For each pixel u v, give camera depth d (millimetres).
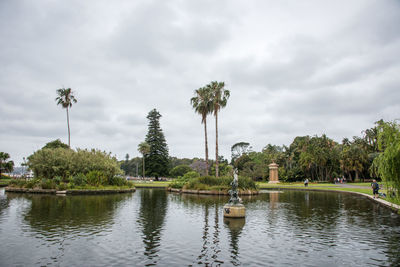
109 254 8570
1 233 11234
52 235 10945
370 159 68562
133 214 16562
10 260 7957
